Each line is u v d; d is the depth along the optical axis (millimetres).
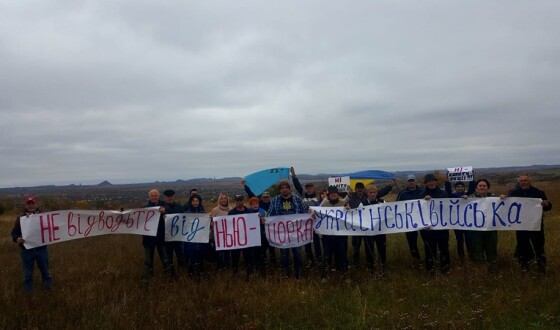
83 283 9945
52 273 11461
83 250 15125
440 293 8477
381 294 8695
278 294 8594
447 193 10867
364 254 12445
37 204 9969
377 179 15625
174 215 10797
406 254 12094
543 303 7520
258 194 13602
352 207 11305
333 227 10641
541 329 6668
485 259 9688
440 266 10039
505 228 9703
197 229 10773
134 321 7406
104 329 7188
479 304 7758
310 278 9828
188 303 8227
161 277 10055
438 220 10242
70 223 10125
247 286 9219
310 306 8062
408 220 10445
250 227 10602
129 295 8898
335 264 10984
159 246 10836
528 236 9734
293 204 10875
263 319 7602
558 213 20641
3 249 16031
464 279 8883
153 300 8453
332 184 14469
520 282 8445
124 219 10508
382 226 10523
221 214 11273
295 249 10531
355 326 7148
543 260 9312
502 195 9789
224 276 9945
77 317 7879
